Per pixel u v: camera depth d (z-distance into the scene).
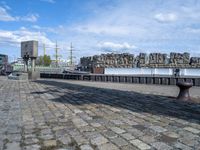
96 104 8.99
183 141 4.65
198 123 6.08
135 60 59.78
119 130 5.39
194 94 12.72
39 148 4.26
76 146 4.36
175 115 7.04
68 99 10.30
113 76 27.03
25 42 28.14
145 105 8.80
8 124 5.91
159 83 22.44
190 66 52.34
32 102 9.41
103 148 4.25
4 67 45.62
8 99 10.19
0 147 4.30
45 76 34.91
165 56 57.25
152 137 4.89
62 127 5.66
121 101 9.78
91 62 69.75
